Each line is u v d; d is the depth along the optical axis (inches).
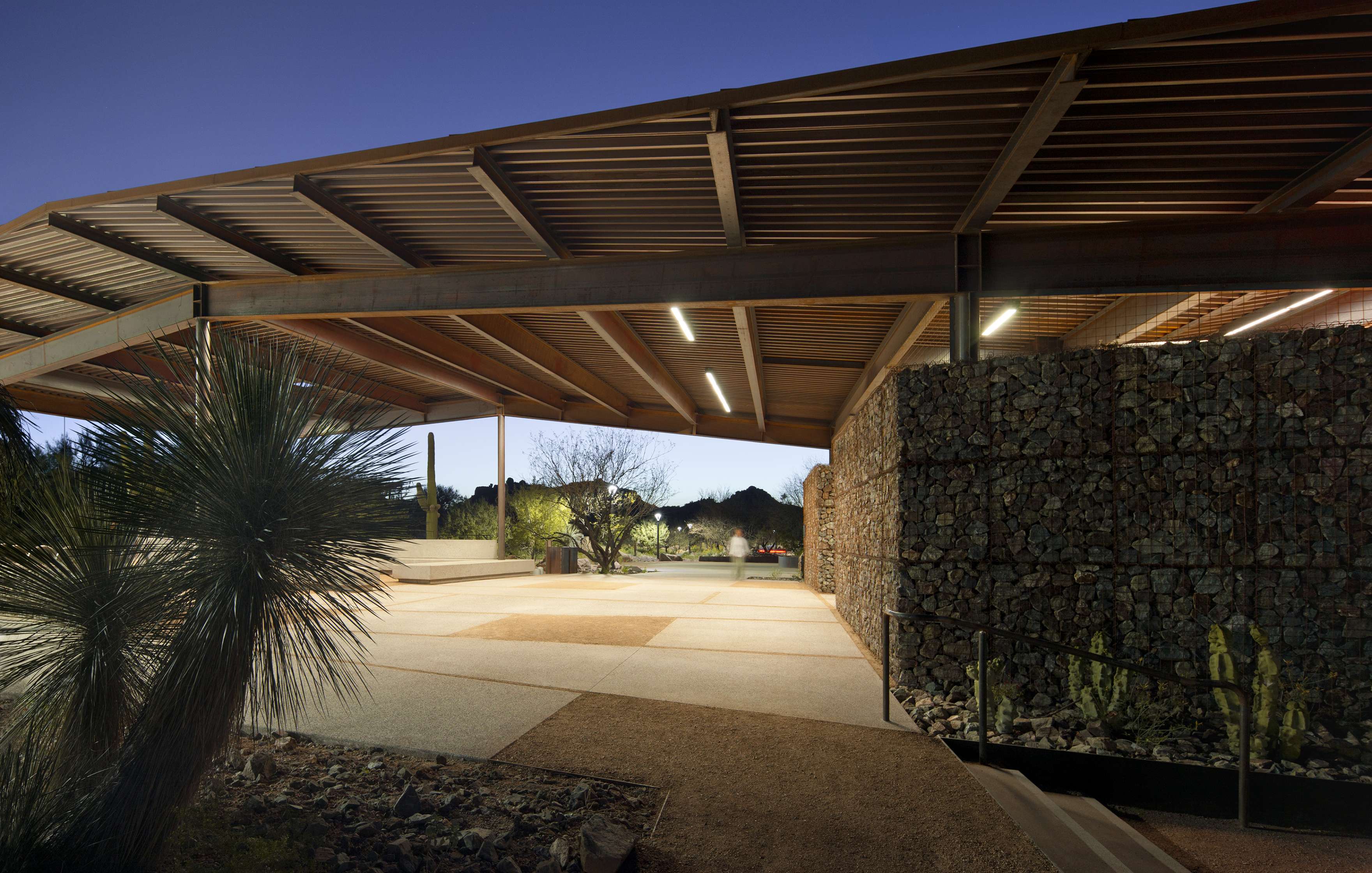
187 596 85.0
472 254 323.6
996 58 164.7
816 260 273.9
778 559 1135.6
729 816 113.7
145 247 342.6
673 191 242.8
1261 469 189.8
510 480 1248.8
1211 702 181.3
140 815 79.0
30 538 87.1
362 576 95.0
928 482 211.6
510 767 132.4
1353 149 193.5
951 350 256.8
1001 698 184.9
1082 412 202.7
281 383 94.3
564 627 300.7
